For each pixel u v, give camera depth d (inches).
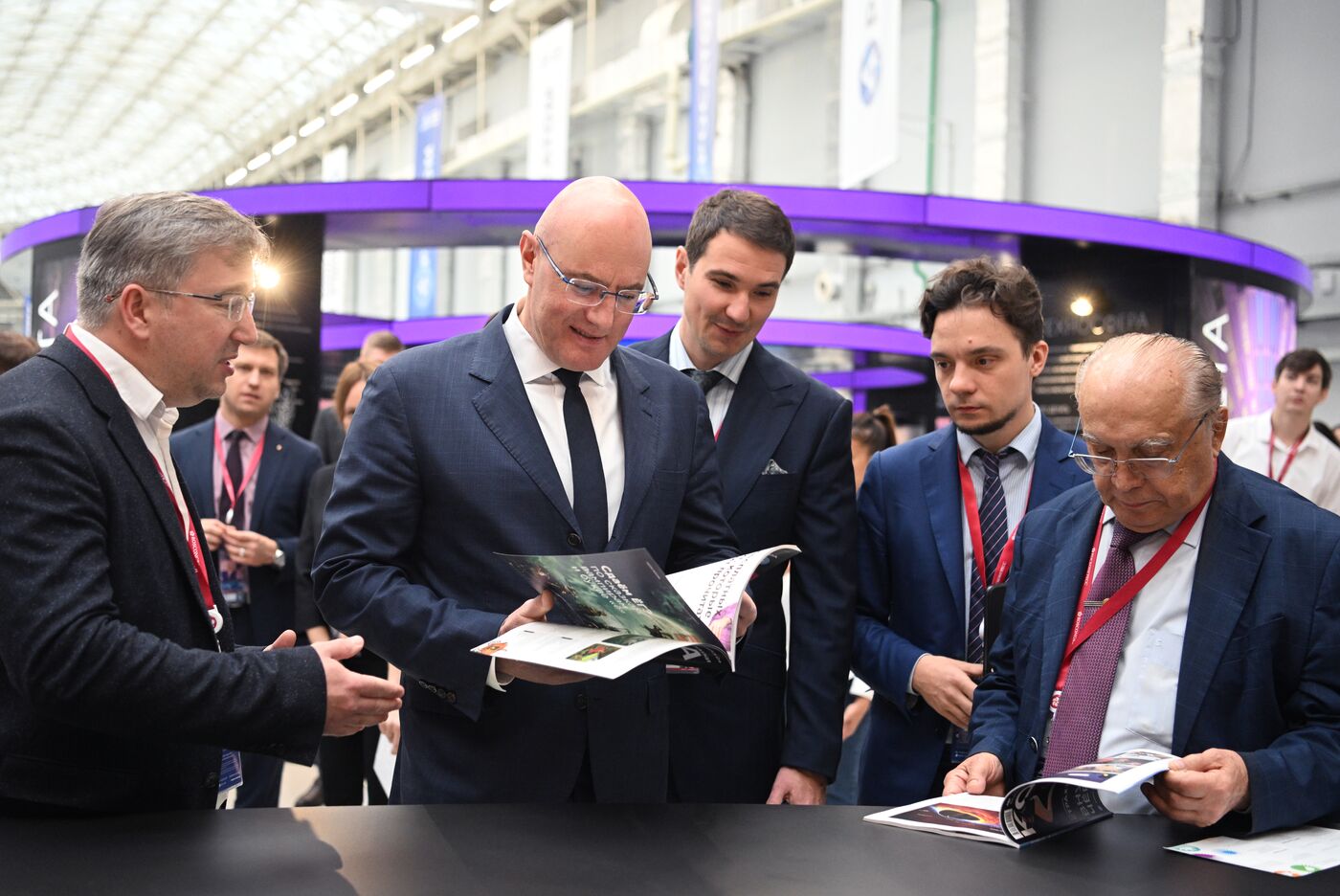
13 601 53.7
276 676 57.3
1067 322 271.0
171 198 61.1
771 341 366.9
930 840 61.4
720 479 86.2
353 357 398.3
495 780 71.9
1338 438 217.0
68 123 892.6
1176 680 69.8
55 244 273.7
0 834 55.4
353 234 272.5
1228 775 60.5
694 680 89.6
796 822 64.1
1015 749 75.6
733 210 89.2
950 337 90.4
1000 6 454.0
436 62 741.9
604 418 78.2
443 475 73.5
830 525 92.9
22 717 57.4
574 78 669.3
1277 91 386.3
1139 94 420.5
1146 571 71.6
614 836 60.6
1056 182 447.8
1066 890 54.1
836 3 501.0
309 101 815.1
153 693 54.5
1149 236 265.3
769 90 565.6
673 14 573.3
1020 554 79.4
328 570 72.0
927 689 87.8
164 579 60.1
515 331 77.5
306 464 152.9
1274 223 387.2
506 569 72.9
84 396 58.6
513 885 52.4
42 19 697.6
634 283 71.6
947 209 259.9
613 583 60.4
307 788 199.9
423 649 68.1
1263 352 284.0
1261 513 70.1
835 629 91.4
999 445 93.7
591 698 73.4
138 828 57.5
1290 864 58.2
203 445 148.8
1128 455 66.9
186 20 704.4
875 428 144.9
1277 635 68.1
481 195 252.1
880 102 323.0
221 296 60.8
